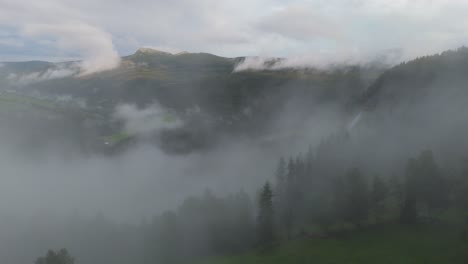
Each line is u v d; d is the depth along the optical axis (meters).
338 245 93.69
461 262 76.06
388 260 82.19
